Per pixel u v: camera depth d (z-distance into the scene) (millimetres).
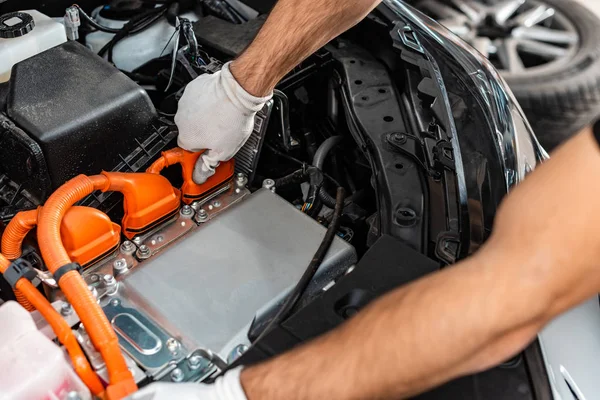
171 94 1916
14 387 1109
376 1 1706
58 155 1504
